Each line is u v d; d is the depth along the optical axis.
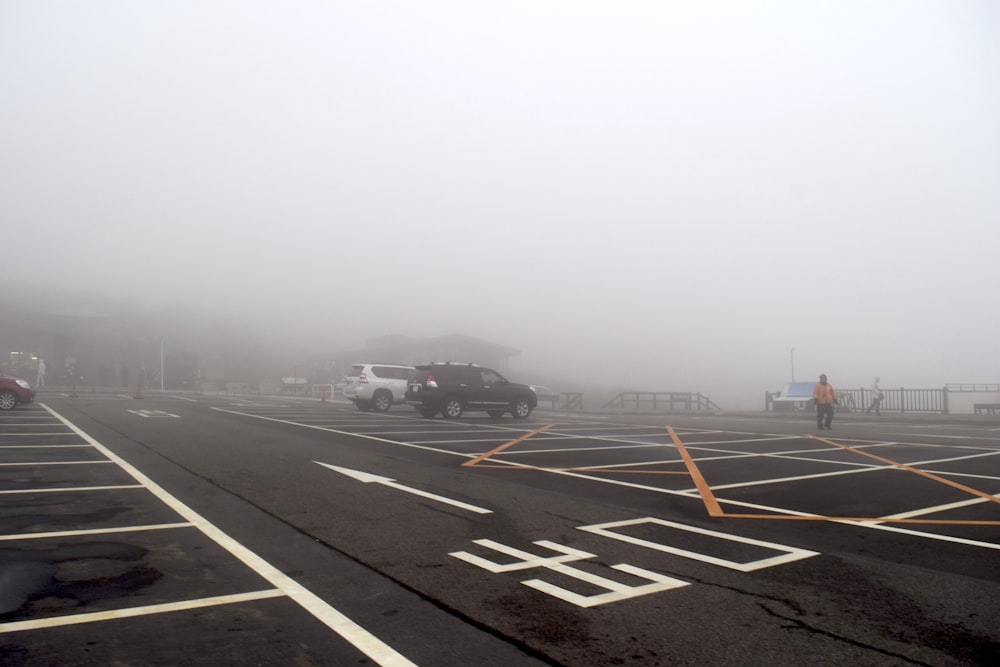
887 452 13.55
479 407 22.45
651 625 4.25
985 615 4.47
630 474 10.36
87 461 10.85
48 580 4.99
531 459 11.91
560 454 12.68
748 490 9.09
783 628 4.21
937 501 8.42
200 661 3.67
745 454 13.02
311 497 8.23
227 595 4.73
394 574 5.25
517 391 23.14
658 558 5.76
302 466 10.66
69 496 8.11
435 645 3.93
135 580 5.03
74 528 6.56
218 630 4.11
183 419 19.25
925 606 4.63
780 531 6.80
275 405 29.22
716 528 6.91
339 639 4.00
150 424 17.41
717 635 4.10
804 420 26.28
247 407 26.73
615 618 4.37
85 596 4.67
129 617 4.29
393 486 9.04
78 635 3.99
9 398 21.83
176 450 12.30
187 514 7.23
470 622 4.28
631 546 6.15
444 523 6.96
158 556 5.66
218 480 9.29
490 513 7.46
